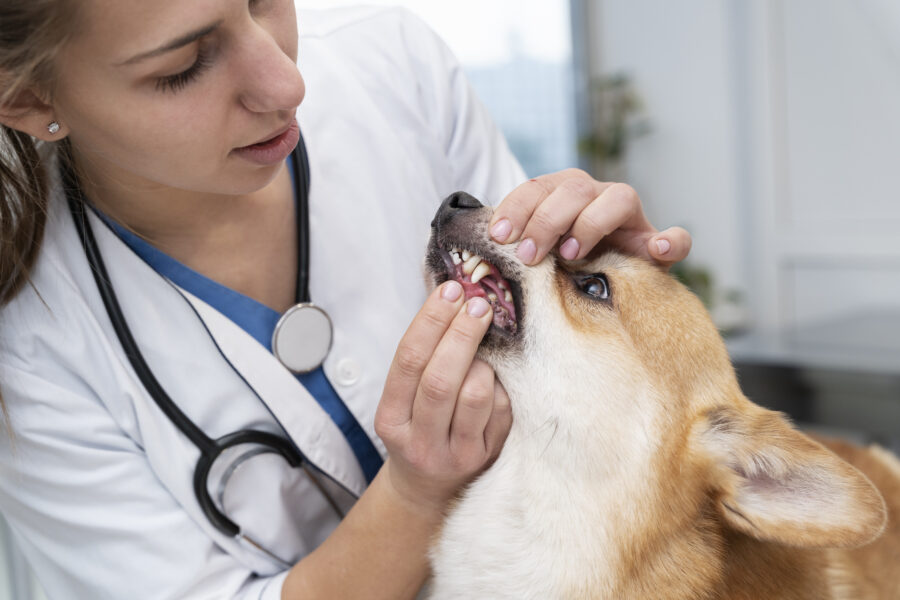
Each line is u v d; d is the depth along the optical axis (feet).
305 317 4.24
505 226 4.29
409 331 3.67
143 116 3.24
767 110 19.22
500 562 4.37
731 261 20.52
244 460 4.10
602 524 4.33
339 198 4.55
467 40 19.79
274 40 3.47
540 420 4.42
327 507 4.54
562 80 21.71
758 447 4.52
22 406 3.83
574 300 4.61
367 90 4.91
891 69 17.39
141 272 4.06
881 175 17.90
